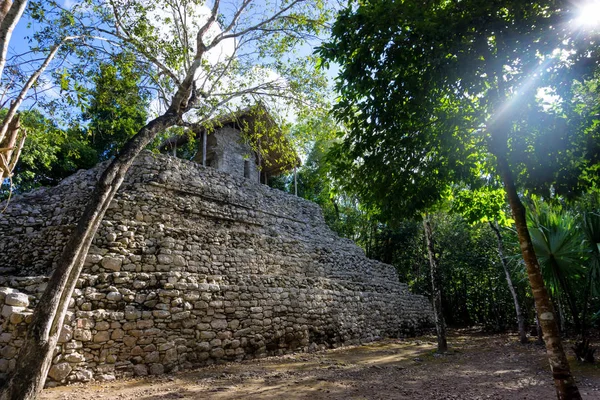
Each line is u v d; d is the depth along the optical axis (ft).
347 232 90.94
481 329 67.56
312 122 33.55
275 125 34.91
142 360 26.58
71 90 24.31
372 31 17.26
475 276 73.51
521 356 35.40
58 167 62.85
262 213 52.13
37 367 15.08
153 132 21.89
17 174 54.75
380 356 37.17
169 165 42.55
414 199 23.00
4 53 13.98
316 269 51.44
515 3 15.47
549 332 16.22
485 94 18.42
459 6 16.46
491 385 24.48
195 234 37.99
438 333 39.42
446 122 19.95
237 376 26.66
